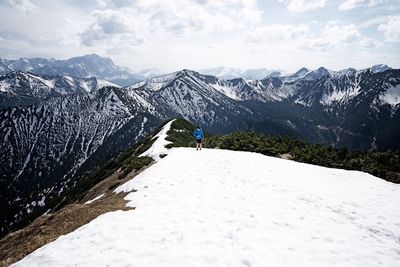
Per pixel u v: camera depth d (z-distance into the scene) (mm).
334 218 14305
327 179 21391
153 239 12305
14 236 16812
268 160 26469
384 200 17281
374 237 12641
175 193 18359
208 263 10453
